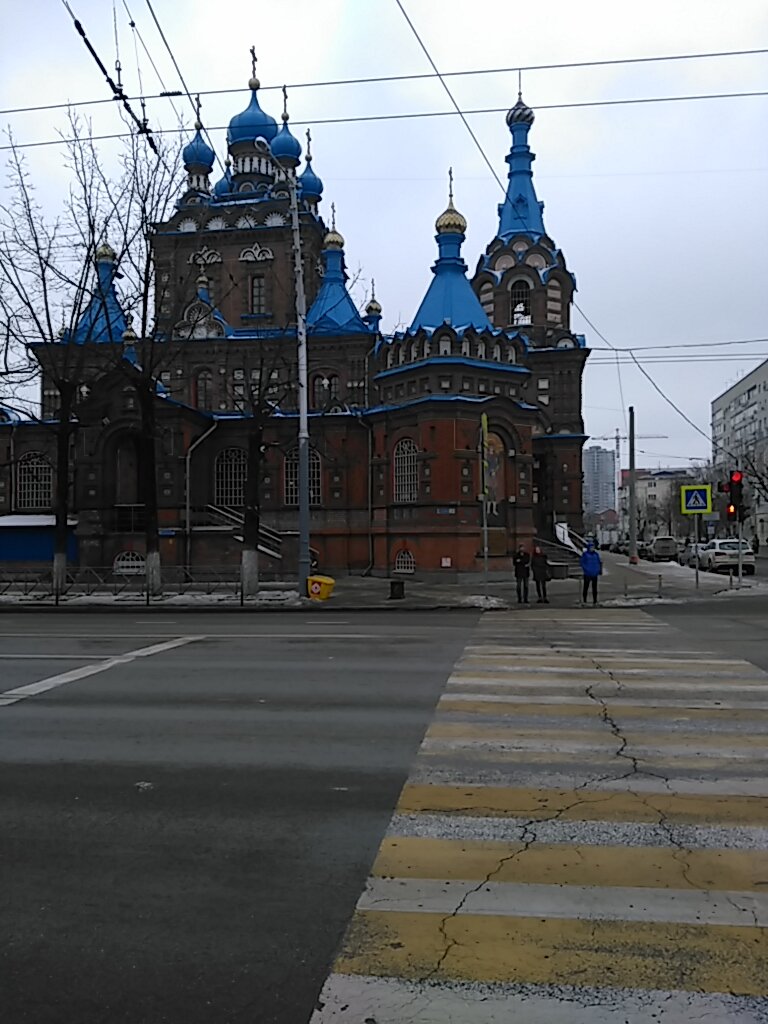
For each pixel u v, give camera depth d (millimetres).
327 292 40656
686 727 8461
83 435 35000
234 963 3998
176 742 8070
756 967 3939
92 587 29000
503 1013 3576
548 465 46531
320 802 6297
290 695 10234
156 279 34031
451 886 4824
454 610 23703
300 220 42188
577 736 8133
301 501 25766
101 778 6977
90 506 34812
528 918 4426
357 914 4484
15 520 37281
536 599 26312
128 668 12430
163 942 4207
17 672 12156
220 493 37812
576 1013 3572
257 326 42094
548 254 48062
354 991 3750
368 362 39219
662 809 6082
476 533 32844
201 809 6184
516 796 6387
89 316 32531
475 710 9312
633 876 4945
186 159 44438
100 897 4742
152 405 26812
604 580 35781
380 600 25719
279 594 26844
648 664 12484
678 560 55594
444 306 34594
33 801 6422
